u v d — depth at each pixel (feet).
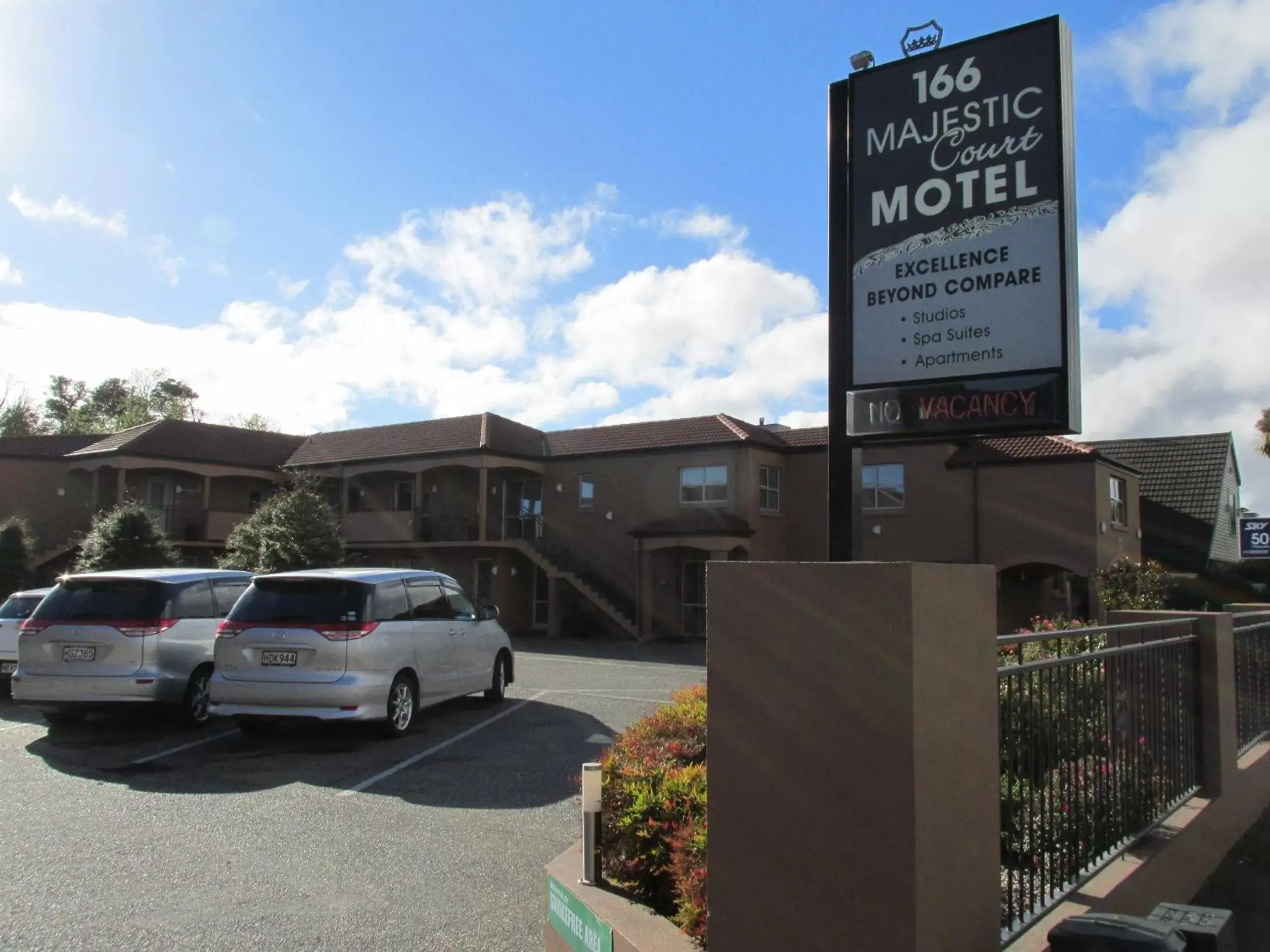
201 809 24.57
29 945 15.80
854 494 16.48
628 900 13.92
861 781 9.25
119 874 19.38
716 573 10.61
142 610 35.01
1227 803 20.53
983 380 15.37
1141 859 15.39
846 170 17.02
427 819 23.66
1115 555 79.56
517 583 103.96
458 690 38.93
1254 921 16.30
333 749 32.42
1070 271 14.89
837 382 16.67
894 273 16.20
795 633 9.87
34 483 104.78
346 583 33.24
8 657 42.86
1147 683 17.70
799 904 9.62
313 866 19.97
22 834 22.29
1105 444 114.01
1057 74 15.07
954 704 9.61
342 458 109.29
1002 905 11.75
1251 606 32.68
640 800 14.58
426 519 106.73
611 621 96.48
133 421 207.41
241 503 112.16
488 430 103.45
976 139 15.64
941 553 81.71
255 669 32.37
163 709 37.45
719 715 10.44
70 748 32.76
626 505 97.30
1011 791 12.32
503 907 17.70
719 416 98.63
